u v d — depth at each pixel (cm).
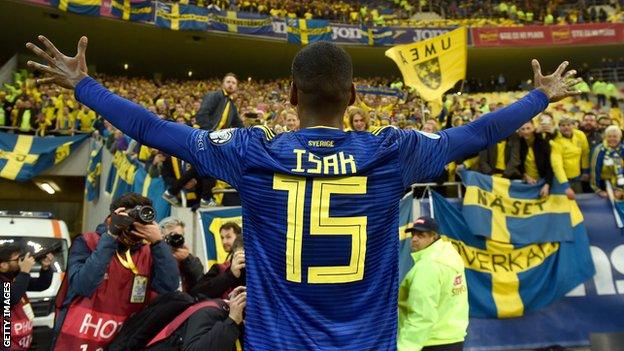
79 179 1692
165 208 689
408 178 159
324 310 144
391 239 154
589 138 834
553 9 2878
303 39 2505
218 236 663
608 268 702
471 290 681
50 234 901
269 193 149
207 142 160
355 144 155
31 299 749
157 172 746
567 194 707
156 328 292
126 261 312
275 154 152
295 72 162
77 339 299
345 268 146
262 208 150
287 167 150
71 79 167
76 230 1739
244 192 153
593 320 688
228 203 752
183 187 643
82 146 1435
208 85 2352
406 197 698
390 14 2942
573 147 738
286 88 2362
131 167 850
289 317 144
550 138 741
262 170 151
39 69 165
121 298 308
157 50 2688
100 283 302
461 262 445
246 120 739
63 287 318
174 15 2236
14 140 1358
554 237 701
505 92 2662
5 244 465
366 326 145
